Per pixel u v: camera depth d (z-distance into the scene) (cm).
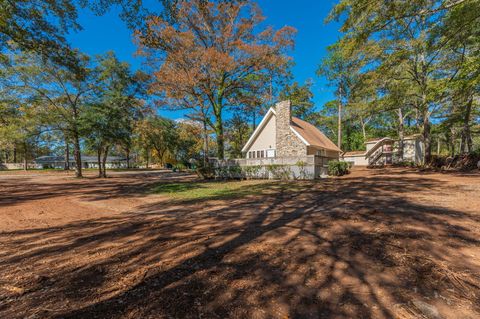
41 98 1958
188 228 472
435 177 1260
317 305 205
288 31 1711
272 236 400
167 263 303
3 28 831
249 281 250
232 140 3478
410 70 1741
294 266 283
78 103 2144
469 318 183
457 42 1340
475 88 1423
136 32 761
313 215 537
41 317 195
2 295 230
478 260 286
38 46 961
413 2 790
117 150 4981
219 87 1956
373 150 3088
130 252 346
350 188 963
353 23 877
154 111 2303
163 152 5294
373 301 208
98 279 262
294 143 1883
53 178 2266
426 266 272
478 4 900
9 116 1791
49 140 2114
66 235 439
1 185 1569
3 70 1647
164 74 1638
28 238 422
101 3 632
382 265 278
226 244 369
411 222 444
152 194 1061
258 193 939
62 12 891
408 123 3581
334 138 4247
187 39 1520
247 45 1694
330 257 305
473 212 510
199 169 2012
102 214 641
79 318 192
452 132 2773
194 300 216
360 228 420
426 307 197
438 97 1614
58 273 278
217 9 1608
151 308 205
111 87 2173
